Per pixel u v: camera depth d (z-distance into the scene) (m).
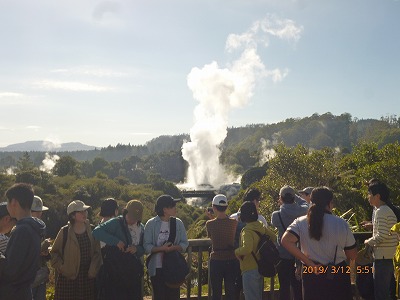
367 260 5.20
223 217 5.45
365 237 6.21
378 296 4.95
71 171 119.75
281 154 23.53
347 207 17.73
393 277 4.87
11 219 3.86
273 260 4.96
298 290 5.40
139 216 4.98
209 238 5.90
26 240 3.51
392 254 4.86
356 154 23.94
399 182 18.16
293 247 4.10
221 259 5.39
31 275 3.58
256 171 71.12
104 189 87.19
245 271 5.09
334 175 21.83
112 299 4.70
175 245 5.03
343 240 4.01
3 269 3.43
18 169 118.94
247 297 5.09
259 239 5.04
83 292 4.73
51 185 78.31
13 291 3.48
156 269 5.01
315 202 4.11
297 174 22.73
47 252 4.89
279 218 5.39
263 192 22.81
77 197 76.44
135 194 90.62
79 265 4.69
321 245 4.01
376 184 4.96
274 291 6.23
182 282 4.98
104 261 4.77
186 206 89.06
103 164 192.38
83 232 4.78
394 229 4.61
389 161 18.59
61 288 4.74
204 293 6.81
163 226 5.07
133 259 4.77
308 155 23.31
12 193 3.68
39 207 4.71
